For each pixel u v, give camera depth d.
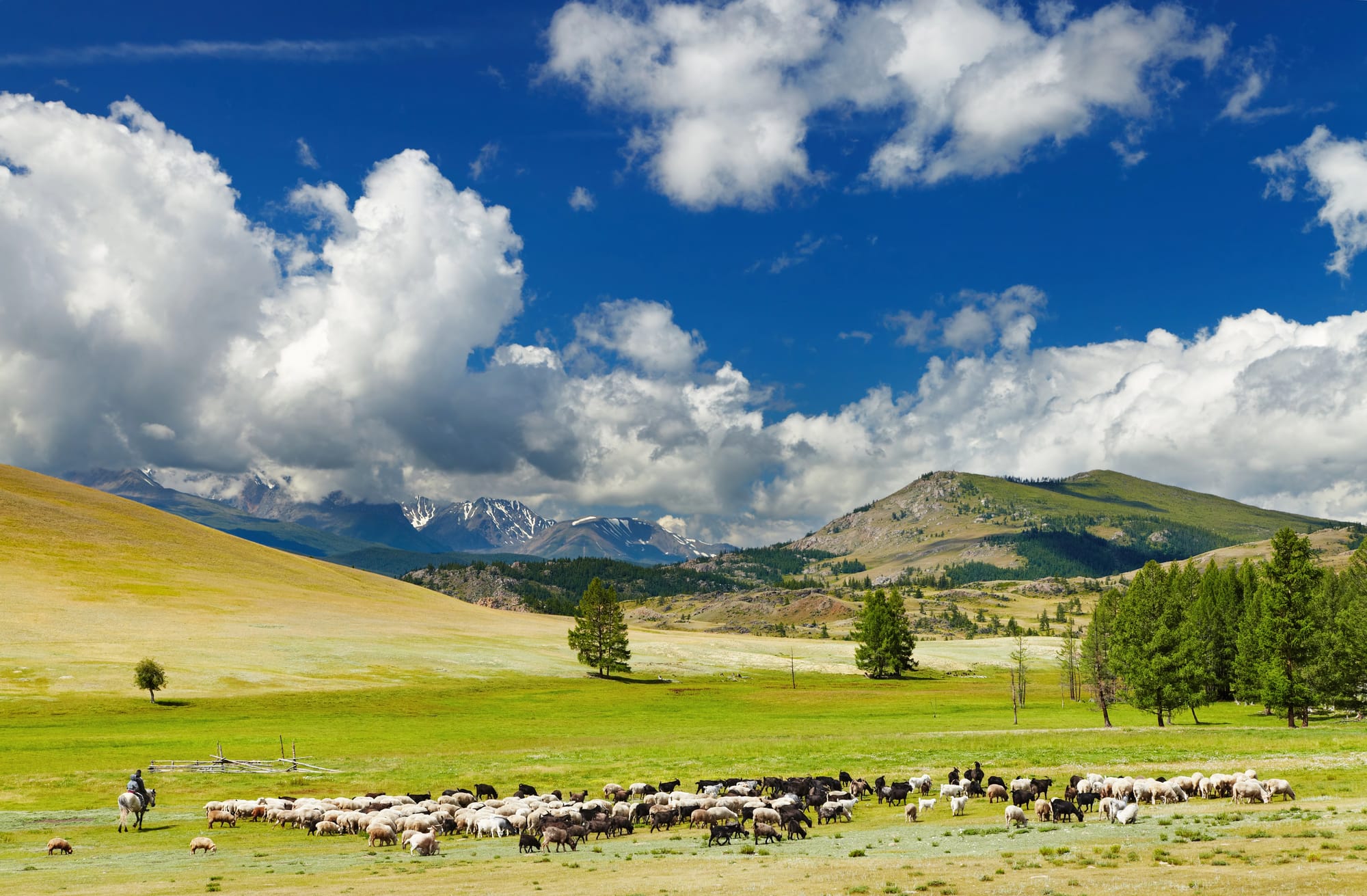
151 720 93.25
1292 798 36.91
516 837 39.09
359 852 35.25
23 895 25.64
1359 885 20.31
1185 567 150.12
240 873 30.12
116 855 35.25
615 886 25.02
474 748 79.31
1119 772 49.06
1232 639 124.44
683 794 43.69
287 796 54.78
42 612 136.00
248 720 95.69
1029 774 50.78
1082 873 24.08
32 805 51.25
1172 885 21.62
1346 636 86.69
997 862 26.59
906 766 56.78
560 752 72.25
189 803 52.72
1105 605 114.81
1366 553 109.75
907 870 25.81
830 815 40.38
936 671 195.62
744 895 22.86
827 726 96.25
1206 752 55.84
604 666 160.62
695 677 167.25
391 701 114.06
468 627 190.38
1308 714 102.12
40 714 92.94
